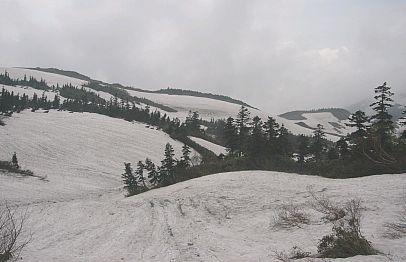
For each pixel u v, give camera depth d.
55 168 70.19
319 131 55.41
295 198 22.84
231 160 55.53
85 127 103.75
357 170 32.97
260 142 52.19
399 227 13.02
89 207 27.48
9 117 100.94
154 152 93.44
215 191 27.33
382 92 35.66
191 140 109.69
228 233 17.30
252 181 29.25
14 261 10.96
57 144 85.25
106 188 60.97
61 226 20.58
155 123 134.62
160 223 20.67
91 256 13.41
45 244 15.95
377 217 15.26
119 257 13.26
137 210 25.59
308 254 11.38
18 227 19.64
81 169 72.56
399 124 35.62
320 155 55.09
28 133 88.81
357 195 20.31
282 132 54.62
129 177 59.06
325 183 26.36
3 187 45.97
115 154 87.06
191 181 35.66
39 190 48.88
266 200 23.33
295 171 46.34
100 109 150.00
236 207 22.88
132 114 137.62
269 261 11.16
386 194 19.41
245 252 13.15
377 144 30.52
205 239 16.03
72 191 52.84
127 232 18.45
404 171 28.12
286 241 14.48
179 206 25.39
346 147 41.81
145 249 14.65
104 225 20.86
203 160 66.06
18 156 72.88
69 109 142.25
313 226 16.22
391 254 9.42
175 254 13.48
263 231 17.14
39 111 121.94
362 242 10.38
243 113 61.75
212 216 21.77
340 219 16.14
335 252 10.59
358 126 38.31
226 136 62.41
